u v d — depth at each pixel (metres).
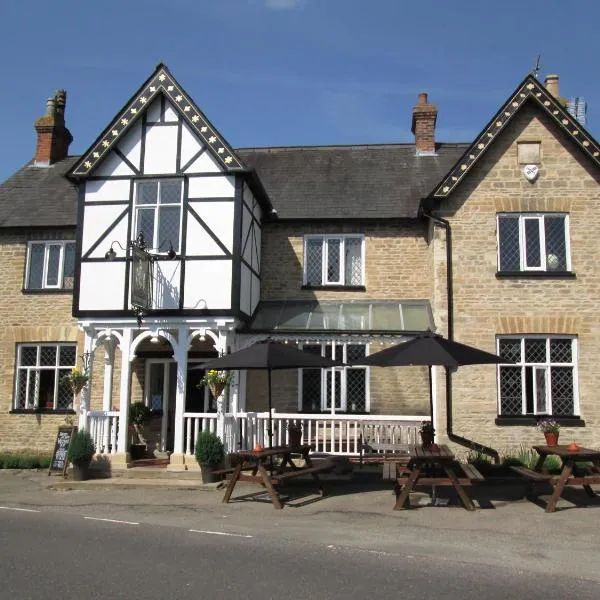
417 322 15.45
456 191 15.05
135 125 15.23
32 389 17.06
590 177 14.87
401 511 10.01
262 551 7.44
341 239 16.92
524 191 14.92
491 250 14.80
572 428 14.05
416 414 15.61
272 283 16.80
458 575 6.52
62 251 17.38
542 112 15.14
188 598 5.74
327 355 16.05
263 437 14.23
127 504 10.92
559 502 10.61
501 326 14.52
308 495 11.48
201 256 14.55
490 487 12.05
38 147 20.64
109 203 15.03
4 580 6.23
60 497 11.72
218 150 14.70
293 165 19.47
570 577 6.51
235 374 14.38
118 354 16.97
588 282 14.53
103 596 5.77
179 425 13.98
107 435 14.21
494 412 14.20
